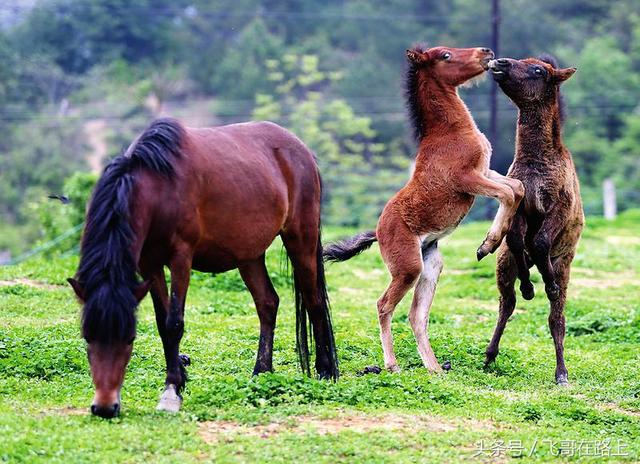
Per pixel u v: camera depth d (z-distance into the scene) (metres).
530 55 70.81
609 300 22.11
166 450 9.52
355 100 67.56
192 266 11.77
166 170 10.71
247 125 12.63
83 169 57.28
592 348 16.81
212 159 11.39
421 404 11.82
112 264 9.88
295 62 65.12
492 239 13.58
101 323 9.71
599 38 72.25
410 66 14.30
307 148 13.15
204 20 75.88
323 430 10.48
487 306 21.48
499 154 62.62
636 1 76.50
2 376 12.28
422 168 14.08
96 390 9.90
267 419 10.66
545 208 13.99
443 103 14.09
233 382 11.80
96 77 66.25
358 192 56.03
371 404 11.65
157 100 66.00
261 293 12.62
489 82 66.88
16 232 52.34
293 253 12.95
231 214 11.48
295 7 78.31
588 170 64.44
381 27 73.81
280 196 12.25
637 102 67.31
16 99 62.47
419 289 14.45
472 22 71.19
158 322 11.02
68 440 9.51
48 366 12.64
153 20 73.00
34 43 68.06
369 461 9.59
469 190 13.72
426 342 14.27
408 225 14.01
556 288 14.27
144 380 12.40
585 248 30.80
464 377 13.78
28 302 17.52
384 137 67.88
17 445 9.28
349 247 15.16
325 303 13.17
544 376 14.48
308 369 12.93
